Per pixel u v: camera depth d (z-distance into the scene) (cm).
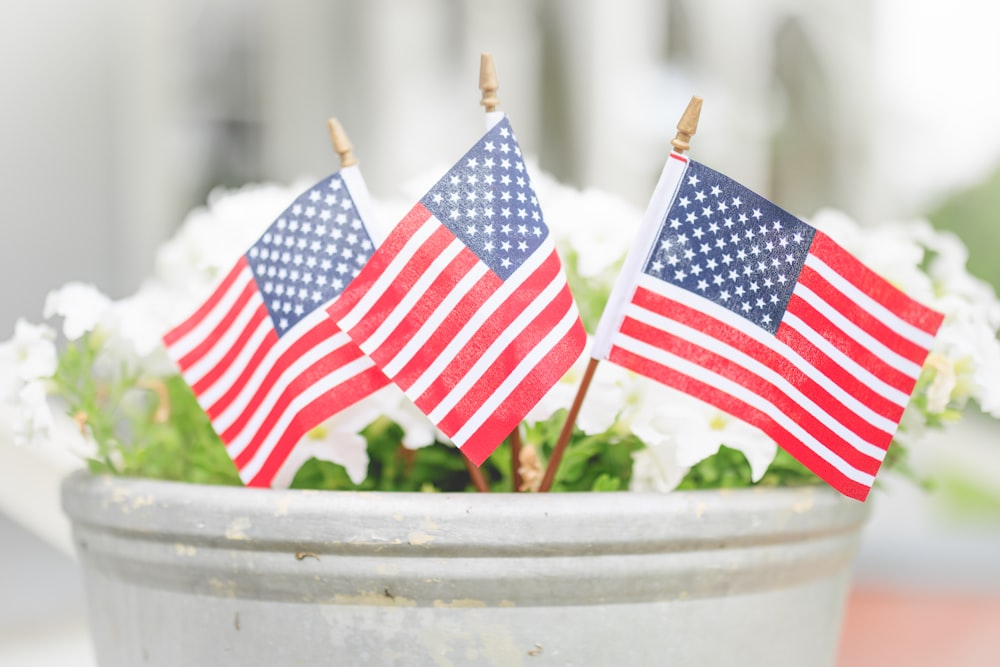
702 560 134
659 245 136
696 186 136
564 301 136
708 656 135
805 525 137
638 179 606
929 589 378
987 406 144
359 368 138
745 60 623
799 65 646
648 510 132
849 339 138
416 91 617
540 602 133
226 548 134
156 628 138
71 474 145
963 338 144
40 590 341
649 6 596
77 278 654
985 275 795
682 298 136
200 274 158
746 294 137
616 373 139
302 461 140
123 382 150
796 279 137
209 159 645
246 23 634
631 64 598
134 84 640
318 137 629
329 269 139
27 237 644
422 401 135
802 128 655
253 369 141
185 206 646
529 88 605
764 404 136
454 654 133
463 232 136
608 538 132
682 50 608
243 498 133
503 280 136
